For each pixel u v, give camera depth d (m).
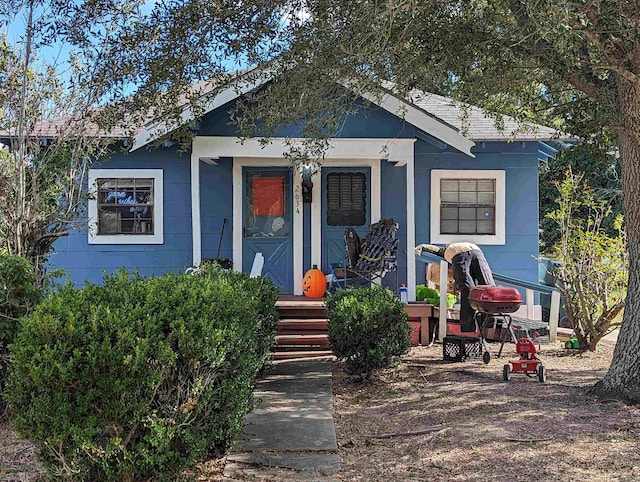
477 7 5.29
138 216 11.42
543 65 6.59
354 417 6.13
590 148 8.34
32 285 6.49
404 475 4.57
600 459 4.70
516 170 11.66
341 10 5.56
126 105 6.68
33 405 3.69
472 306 8.55
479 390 6.86
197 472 4.42
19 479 4.65
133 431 3.85
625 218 6.42
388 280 11.64
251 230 11.66
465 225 11.74
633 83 5.73
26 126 7.73
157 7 6.15
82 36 6.55
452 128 10.02
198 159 10.05
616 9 4.92
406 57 6.77
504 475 4.47
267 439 5.30
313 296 10.95
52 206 7.98
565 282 9.85
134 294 4.55
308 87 6.28
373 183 11.61
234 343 4.50
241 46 6.24
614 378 6.34
